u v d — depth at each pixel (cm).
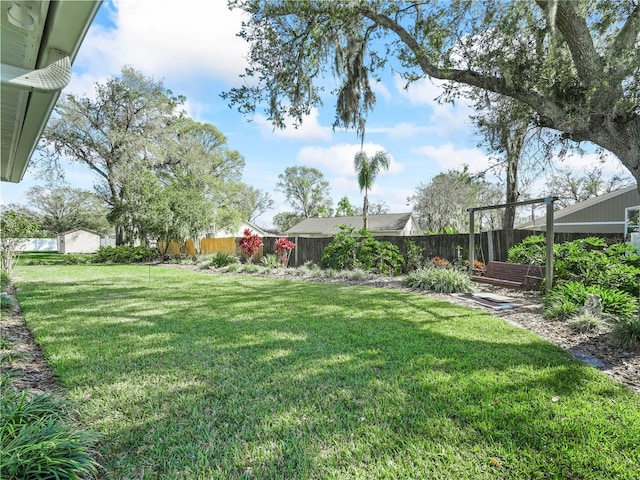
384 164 1867
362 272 1034
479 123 719
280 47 730
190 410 244
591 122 477
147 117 2041
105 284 933
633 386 287
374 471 181
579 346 393
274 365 331
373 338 418
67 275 1165
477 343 397
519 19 502
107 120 1970
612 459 189
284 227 4331
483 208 830
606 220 1412
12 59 160
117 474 179
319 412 241
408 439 209
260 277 1107
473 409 242
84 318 529
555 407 245
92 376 303
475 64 554
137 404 253
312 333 441
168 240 1780
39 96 203
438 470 182
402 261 1098
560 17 443
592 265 653
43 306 623
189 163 2247
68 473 160
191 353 365
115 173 1916
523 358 346
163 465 187
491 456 193
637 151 449
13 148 336
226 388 279
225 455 195
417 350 373
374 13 658
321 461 190
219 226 2556
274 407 249
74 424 219
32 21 137
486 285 872
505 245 1060
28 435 173
